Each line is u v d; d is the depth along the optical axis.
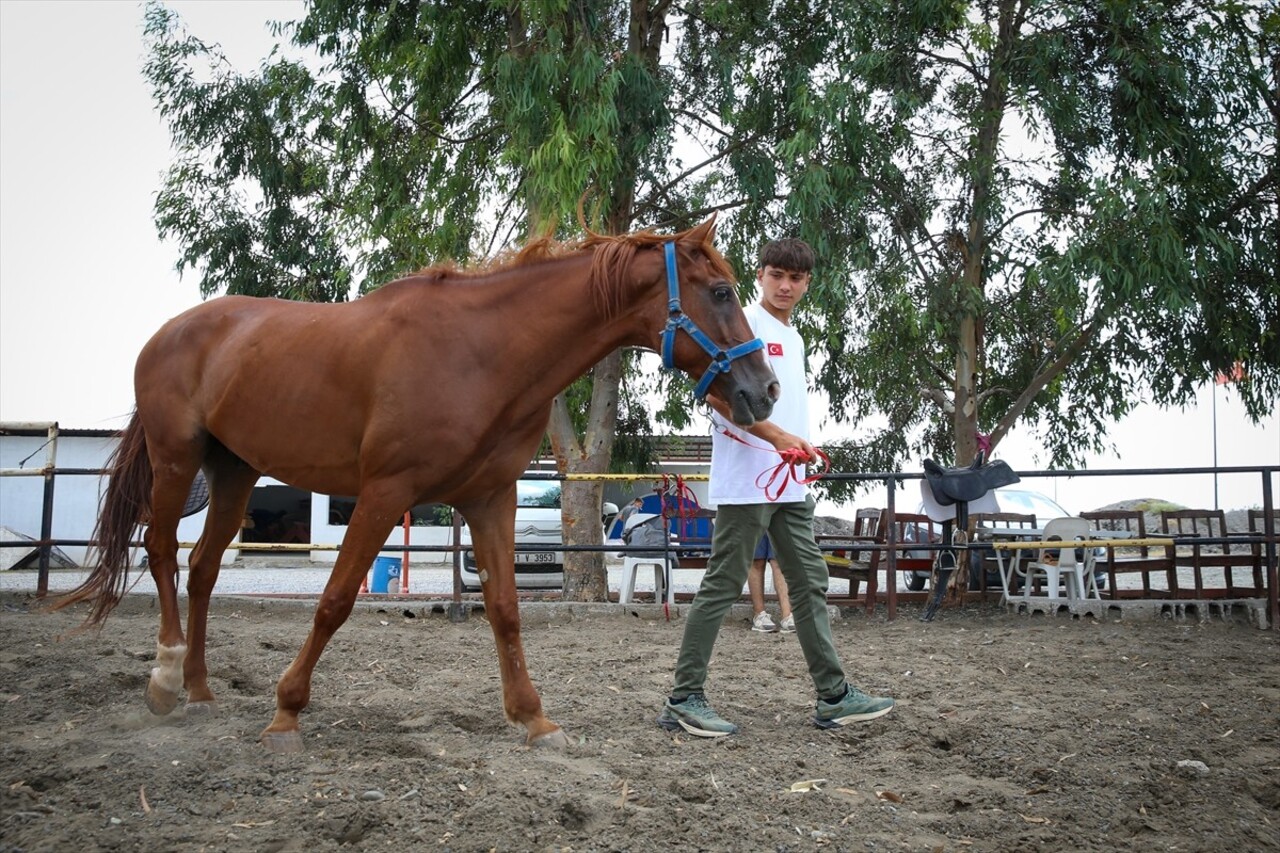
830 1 11.46
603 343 3.83
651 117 10.55
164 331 4.55
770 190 11.19
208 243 15.75
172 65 15.48
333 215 14.28
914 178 11.91
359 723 4.17
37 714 4.31
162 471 4.41
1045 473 8.45
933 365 12.60
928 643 7.07
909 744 4.02
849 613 9.28
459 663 5.78
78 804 3.12
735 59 11.43
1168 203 10.67
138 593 8.27
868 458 13.27
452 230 10.71
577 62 9.80
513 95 9.80
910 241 11.68
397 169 11.66
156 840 2.84
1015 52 11.16
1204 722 4.40
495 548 3.98
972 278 11.75
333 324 3.95
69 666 5.25
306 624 7.46
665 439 13.67
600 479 8.50
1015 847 2.98
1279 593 8.69
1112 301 10.46
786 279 4.27
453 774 3.34
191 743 3.78
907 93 10.98
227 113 15.41
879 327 11.80
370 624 7.82
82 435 22.03
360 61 11.65
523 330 3.74
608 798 3.21
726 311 3.71
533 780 3.32
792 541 4.24
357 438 3.83
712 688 5.09
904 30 11.37
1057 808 3.28
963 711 4.59
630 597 9.49
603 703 4.65
